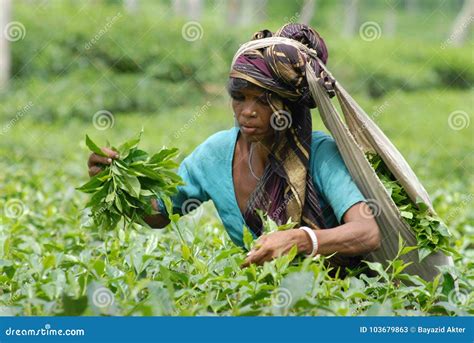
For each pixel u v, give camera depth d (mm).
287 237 4570
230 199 5070
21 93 20359
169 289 4027
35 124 18953
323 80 4781
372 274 5129
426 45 32781
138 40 23797
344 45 28828
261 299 4105
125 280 4316
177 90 22703
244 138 5031
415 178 5094
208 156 5133
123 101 21672
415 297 4605
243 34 25688
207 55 24281
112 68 23375
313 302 3883
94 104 20641
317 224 4895
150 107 22078
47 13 24250
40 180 9891
